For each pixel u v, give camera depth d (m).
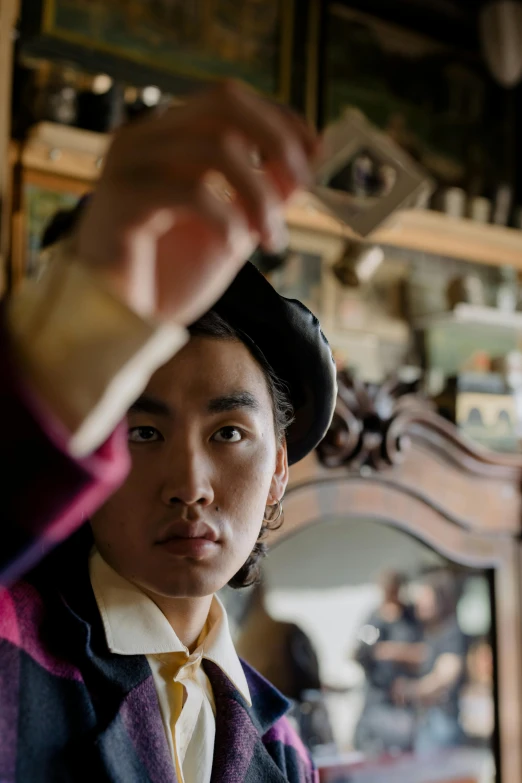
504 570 1.91
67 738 0.49
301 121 0.32
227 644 0.64
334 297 2.24
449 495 1.81
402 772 1.73
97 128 1.81
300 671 1.62
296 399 0.70
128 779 0.50
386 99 2.44
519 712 1.89
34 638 0.52
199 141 0.31
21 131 1.79
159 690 0.57
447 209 2.35
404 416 1.70
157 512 0.52
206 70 2.14
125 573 0.55
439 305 2.39
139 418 0.52
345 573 1.68
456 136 2.55
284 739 0.71
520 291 2.49
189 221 0.36
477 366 2.37
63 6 1.94
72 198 1.86
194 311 0.37
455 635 1.84
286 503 1.56
